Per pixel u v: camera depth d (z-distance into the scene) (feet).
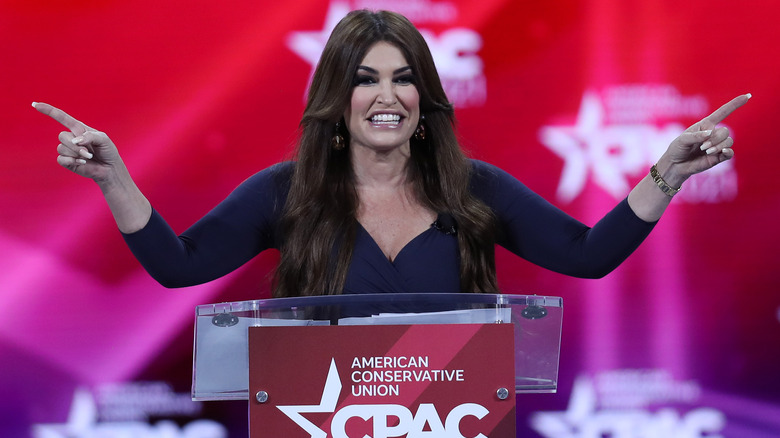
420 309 18.08
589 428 42.83
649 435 42.88
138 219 22.72
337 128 25.94
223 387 18.74
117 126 41.55
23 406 41.52
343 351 17.74
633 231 23.07
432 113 26.02
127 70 41.60
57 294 41.68
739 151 42.78
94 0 41.52
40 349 41.63
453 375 17.72
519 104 42.60
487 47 42.63
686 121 42.55
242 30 42.01
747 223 42.88
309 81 42.22
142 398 41.96
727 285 42.93
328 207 25.16
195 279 24.41
